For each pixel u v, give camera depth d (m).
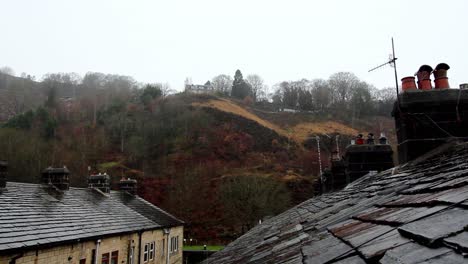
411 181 3.94
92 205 20.12
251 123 73.25
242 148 65.25
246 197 47.88
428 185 3.06
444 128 5.98
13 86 90.81
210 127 70.62
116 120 72.31
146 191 53.75
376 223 2.44
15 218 12.87
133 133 69.19
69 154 59.06
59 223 14.66
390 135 66.06
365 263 1.62
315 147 67.94
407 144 6.04
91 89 95.25
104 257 16.53
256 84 116.75
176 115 74.50
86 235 14.80
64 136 64.88
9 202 14.23
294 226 5.33
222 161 61.41
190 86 112.06
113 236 17.38
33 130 60.94
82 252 14.53
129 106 80.19
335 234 2.74
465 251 1.20
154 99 84.81
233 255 5.29
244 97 109.88
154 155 63.94
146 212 25.86
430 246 1.41
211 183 54.75
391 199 3.32
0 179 15.39
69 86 101.12
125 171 57.47
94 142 65.94
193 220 48.22
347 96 92.31
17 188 16.53
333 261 1.89
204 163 60.41
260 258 3.42
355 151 9.20
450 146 5.62
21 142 52.97
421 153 5.95
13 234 11.45
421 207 2.24
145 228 21.31
